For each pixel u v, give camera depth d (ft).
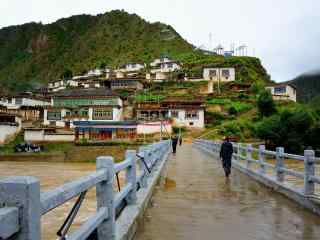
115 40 552.41
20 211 7.38
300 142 109.40
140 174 25.96
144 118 193.77
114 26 590.96
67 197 9.71
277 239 17.90
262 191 32.42
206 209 24.63
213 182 38.09
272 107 185.68
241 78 284.82
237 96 233.76
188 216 22.53
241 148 52.54
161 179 39.40
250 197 29.37
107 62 467.11
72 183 10.43
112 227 14.07
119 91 243.81
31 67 641.40
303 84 583.17
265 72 330.95
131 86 251.80
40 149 153.79
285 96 229.45
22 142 162.81
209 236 18.25
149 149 33.91
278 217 22.54
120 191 17.93
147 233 18.60
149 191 26.50
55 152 142.72
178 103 202.80
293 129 112.68
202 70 278.46
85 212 33.76
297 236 18.44
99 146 142.92
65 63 565.94
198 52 413.59
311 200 24.22
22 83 447.01
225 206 25.71
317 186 36.52
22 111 194.29
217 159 69.36
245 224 20.72
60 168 108.17
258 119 188.65
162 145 59.26
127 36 548.72
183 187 34.42
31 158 136.36
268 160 86.63
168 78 282.36
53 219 31.14
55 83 330.95
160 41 499.51
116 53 504.02
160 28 535.19
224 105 216.74
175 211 23.90
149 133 170.09
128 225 16.61
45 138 163.32
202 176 43.21
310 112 131.44
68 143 160.76
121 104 198.29
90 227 11.37
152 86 263.29
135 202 21.29
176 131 190.29
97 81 266.36
